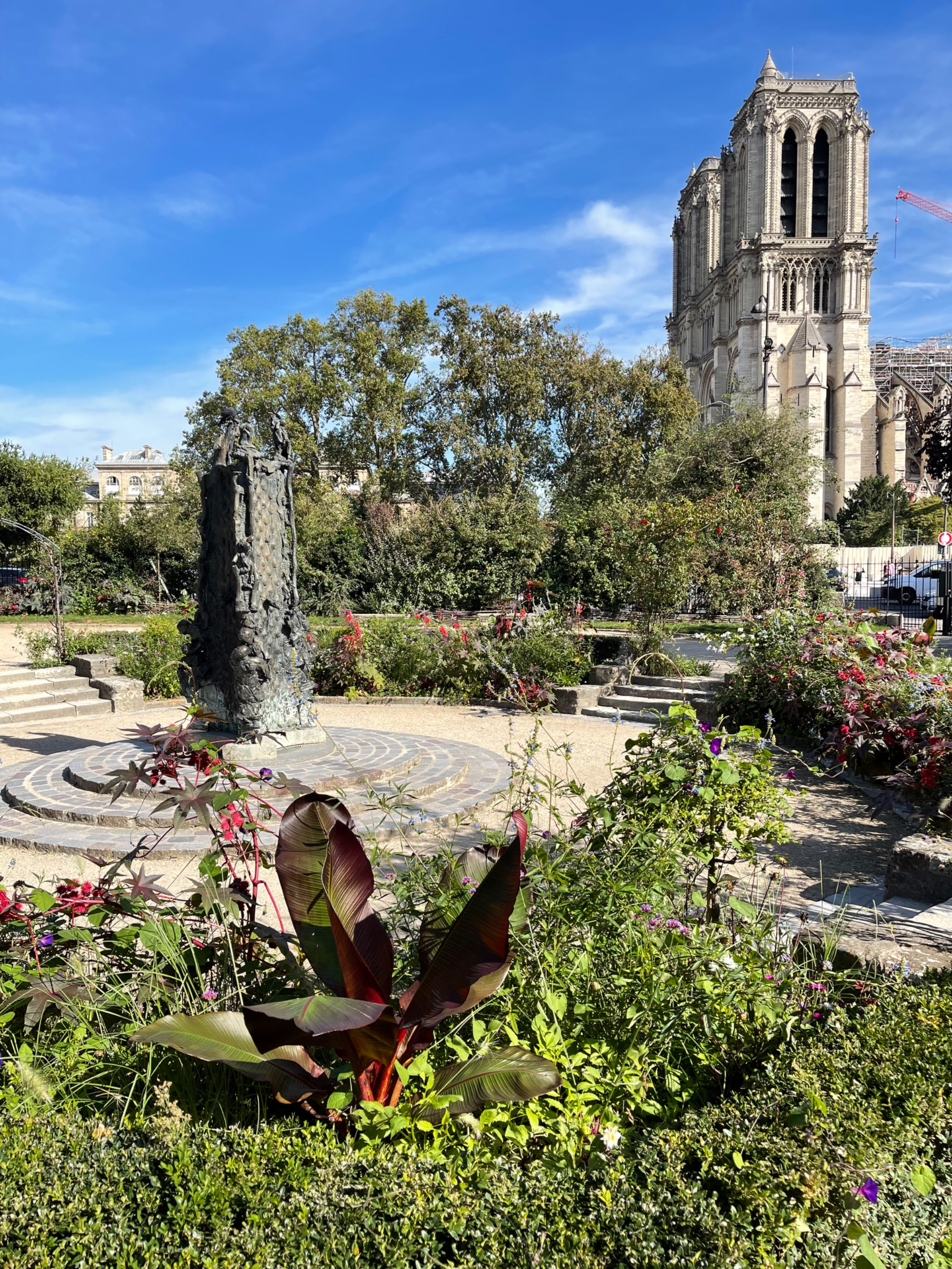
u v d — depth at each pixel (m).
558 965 2.89
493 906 2.32
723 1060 2.74
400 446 48.16
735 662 13.08
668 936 2.98
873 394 70.81
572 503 32.25
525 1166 2.27
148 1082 2.37
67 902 2.93
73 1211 1.80
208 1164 1.92
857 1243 1.83
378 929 2.45
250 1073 2.21
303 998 2.20
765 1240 1.79
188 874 5.57
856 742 8.23
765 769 3.94
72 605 29.91
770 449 28.16
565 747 4.50
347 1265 1.68
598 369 44.38
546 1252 1.74
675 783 3.80
